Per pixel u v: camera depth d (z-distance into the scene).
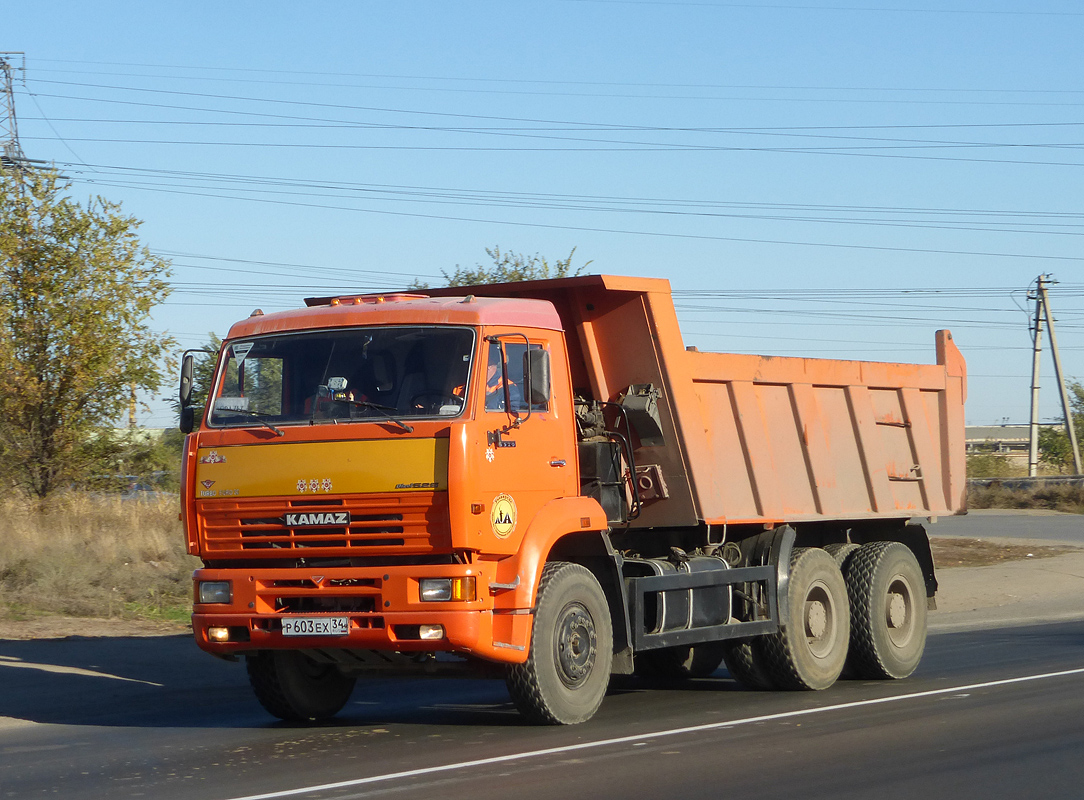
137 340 24.52
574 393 10.91
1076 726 8.66
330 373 8.76
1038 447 65.88
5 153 40.56
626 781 6.86
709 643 12.38
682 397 10.77
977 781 6.88
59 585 16.89
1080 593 21.72
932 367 14.04
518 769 7.21
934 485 13.95
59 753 8.15
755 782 6.84
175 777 7.18
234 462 8.71
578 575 9.14
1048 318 59.72
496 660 8.48
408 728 9.10
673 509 10.99
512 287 10.53
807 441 12.33
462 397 8.42
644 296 10.56
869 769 7.20
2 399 23.53
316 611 8.48
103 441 24.92
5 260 23.61
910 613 12.52
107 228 24.48
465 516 8.16
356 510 8.34
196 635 8.81
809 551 11.74
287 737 8.74
